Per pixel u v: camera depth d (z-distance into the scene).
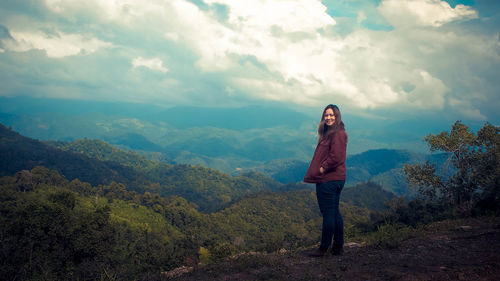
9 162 148.88
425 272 2.69
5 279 5.39
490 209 7.67
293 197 142.62
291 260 3.87
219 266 3.90
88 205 85.94
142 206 107.38
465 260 3.04
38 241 24.92
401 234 4.66
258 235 102.44
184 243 11.27
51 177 102.69
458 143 12.28
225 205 147.00
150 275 4.39
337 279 2.86
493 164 11.32
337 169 3.80
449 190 12.69
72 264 19.84
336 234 3.97
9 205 68.69
